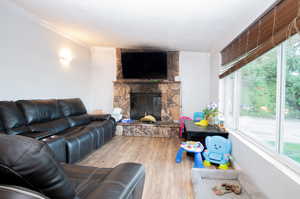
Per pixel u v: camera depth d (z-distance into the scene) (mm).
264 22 1587
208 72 4301
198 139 2621
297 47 1231
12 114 2037
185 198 1658
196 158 2254
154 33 3018
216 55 3465
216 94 3453
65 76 3557
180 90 4395
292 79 1287
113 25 2781
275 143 1486
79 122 3164
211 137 2482
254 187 1615
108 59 4621
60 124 2691
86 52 4398
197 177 1771
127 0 1946
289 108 1323
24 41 2547
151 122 4180
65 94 3566
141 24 2637
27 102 2336
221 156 2379
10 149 559
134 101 4562
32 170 586
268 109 1647
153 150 2998
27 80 2621
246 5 1763
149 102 4520
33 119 2311
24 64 2561
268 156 1510
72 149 2154
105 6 2135
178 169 2266
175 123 4117
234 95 2498
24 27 2533
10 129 1958
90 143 2615
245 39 2039
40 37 2848
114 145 3270
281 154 1396
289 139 1313
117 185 932
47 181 638
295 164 1208
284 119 1383
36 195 565
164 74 4199
